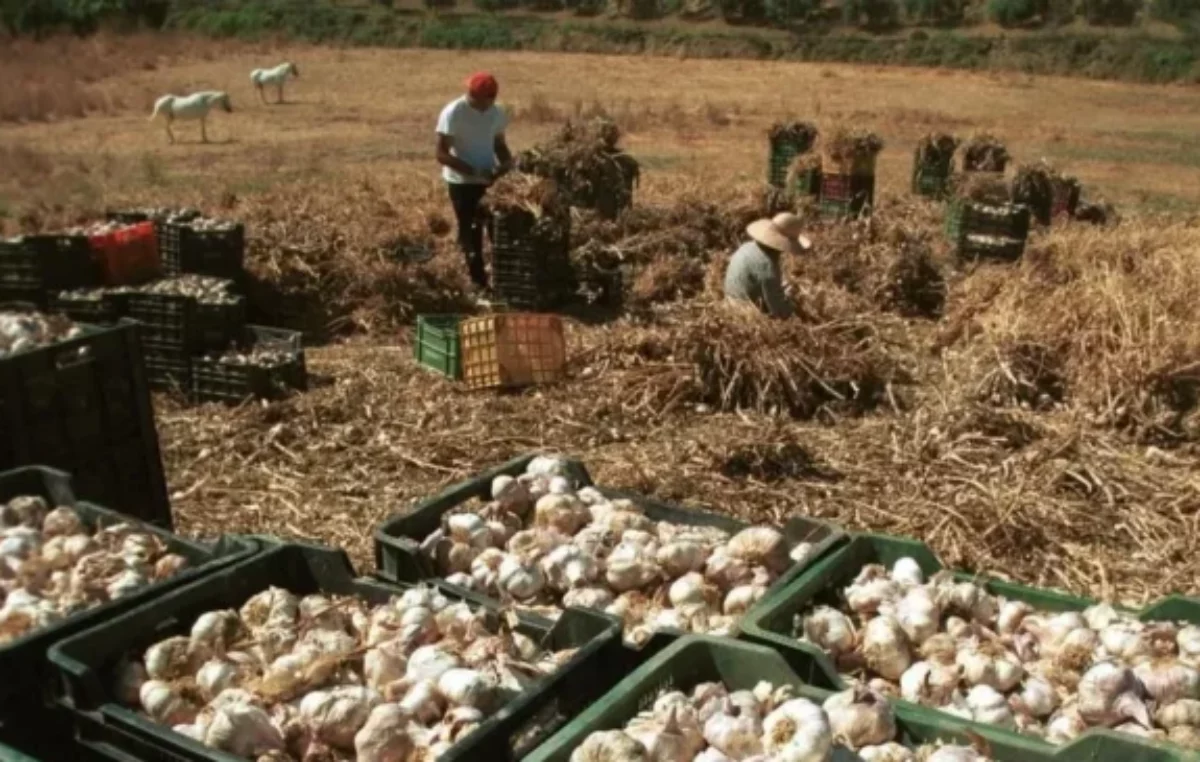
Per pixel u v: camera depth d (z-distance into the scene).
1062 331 9.51
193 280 9.53
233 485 7.14
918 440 7.92
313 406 8.26
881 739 2.94
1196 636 3.63
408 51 48.81
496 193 11.05
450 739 2.99
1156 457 7.94
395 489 7.16
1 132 24.88
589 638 3.42
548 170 12.98
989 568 6.32
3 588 3.74
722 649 3.21
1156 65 45.09
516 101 32.78
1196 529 6.78
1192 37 49.06
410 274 11.20
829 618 3.64
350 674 3.33
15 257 8.99
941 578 3.98
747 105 33.38
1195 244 12.42
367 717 3.07
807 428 8.37
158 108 24.02
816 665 3.29
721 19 56.19
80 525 4.08
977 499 6.89
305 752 3.05
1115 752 2.80
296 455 7.59
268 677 3.20
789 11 55.34
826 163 15.74
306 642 3.40
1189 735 3.18
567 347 9.64
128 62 39.88
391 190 16.09
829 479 7.43
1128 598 6.04
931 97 37.25
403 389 8.91
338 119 28.66
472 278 11.66
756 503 7.05
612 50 50.88
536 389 8.93
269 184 18.61
